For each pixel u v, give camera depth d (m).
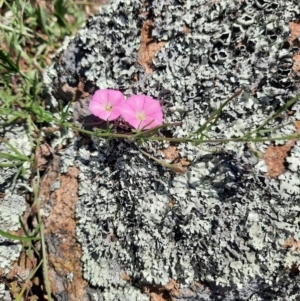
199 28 0.16
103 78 0.17
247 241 0.14
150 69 0.17
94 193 0.16
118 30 0.17
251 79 0.15
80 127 0.17
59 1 0.21
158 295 0.15
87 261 0.16
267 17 0.16
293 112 0.15
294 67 0.15
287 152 0.15
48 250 0.16
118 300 0.15
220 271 0.14
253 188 0.15
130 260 0.15
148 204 0.15
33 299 0.16
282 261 0.14
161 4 0.17
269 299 0.15
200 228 0.15
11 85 0.19
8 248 0.16
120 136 0.15
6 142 0.17
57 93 0.18
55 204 0.16
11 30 0.20
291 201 0.15
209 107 0.16
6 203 0.17
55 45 0.21
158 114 0.16
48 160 0.18
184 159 0.16
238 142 0.15
